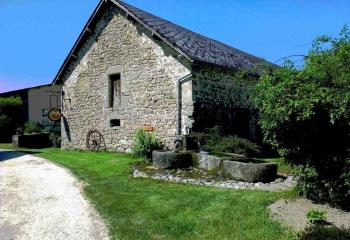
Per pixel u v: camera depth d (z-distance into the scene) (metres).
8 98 22.78
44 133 19.00
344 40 5.54
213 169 9.03
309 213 5.25
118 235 5.32
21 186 8.29
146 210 6.30
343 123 5.47
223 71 13.18
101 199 7.10
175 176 8.83
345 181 5.47
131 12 13.37
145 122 13.10
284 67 5.94
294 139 6.02
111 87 14.39
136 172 9.40
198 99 12.11
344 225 5.07
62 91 15.99
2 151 15.24
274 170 8.38
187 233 5.29
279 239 4.81
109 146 14.25
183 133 12.05
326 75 5.43
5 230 5.62
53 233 5.48
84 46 15.18
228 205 6.24
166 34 13.02
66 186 8.25
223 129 12.84
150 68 13.03
